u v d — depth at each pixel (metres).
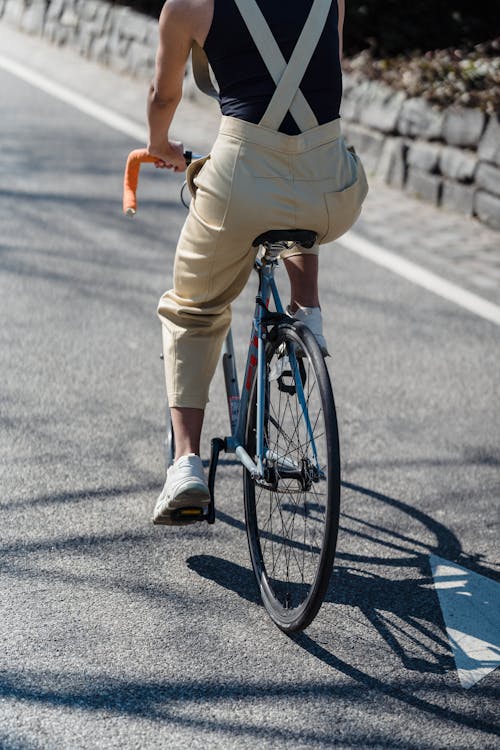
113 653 6.55
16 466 8.75
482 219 16.30
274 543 7.77
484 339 12.02
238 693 6.27
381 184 18.23
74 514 8.12
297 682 6.41
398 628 7.01
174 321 7.36
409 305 12.90
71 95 22.97
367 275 13.84
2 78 24.27
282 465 6.90
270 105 6.40
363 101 19.09
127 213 7.36
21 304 12.18
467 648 6.85
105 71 25.72
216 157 6.59
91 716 5.98
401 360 11.35
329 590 7.40
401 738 5.98
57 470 8.73
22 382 10.30
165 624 6.89
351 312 12.59
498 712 6.25
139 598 7.15
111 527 7.98
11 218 15.10
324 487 8.66
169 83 6.89
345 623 7.04
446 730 6.07
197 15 6.41
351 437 9.63
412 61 20.12
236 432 7.50
